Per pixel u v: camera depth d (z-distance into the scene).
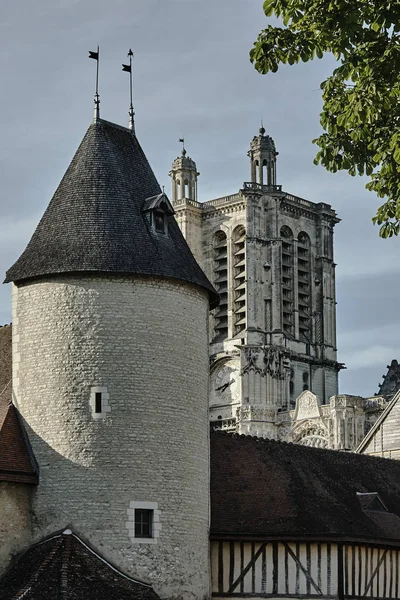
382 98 30.88
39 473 36.34
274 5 31.19
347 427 121.38
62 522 35.75
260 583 39.28
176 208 151.25
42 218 39.03
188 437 37.59
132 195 39.09
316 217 153.50
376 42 31.11
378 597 41.94
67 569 34.19
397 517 45.84
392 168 31.83
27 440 36.84
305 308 151.38
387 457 55.97
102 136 40.12
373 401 121.81
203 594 37.59
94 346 36.72
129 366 36.75
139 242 37.88
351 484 46.12
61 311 37.12
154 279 37.62
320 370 148.50
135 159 40.53
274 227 146.62
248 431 134.25
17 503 35.94
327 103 32.78
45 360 37.06
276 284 145.00
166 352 37.44
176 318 37.97
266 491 41.81
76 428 36.25
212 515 40.09
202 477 38.16
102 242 37.47
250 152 149.62
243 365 137.88
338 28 30.20
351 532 41.16
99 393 36.41
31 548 35.75
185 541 36.84
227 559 39.41
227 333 145.50
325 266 152.38
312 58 31.52
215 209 149.88
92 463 36.00
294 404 142.25
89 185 38.81
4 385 40.31
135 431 36.41
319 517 41.03
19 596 33.12
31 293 37.78
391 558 43.12
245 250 145.38
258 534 39.41
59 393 36.62
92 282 37.06
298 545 39.81
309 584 39.59
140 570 35.69
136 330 37.06
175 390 37.44
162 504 36.41
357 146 33.06
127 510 35.84
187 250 39.75
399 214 32.62
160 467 36.59
